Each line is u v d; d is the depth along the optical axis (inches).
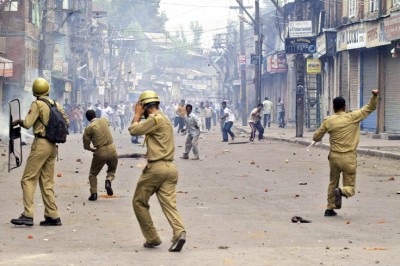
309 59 1680.6
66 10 2097.7
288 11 2231.8
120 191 637.9
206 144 1337.4
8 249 375.6
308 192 623.5
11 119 459.5
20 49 1946.4
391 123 1348.4
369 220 471.8
